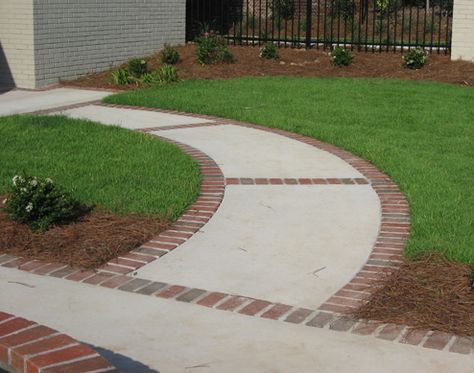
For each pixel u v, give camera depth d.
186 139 10.22
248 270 5.74
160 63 16.97
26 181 6.68
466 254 5.73
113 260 5.95
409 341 4.56
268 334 4.66
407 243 6.07
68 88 15.10
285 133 10.60
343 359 4.34
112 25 16.80
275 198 7.56
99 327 4.77
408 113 11.79
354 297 5.21
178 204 7.16
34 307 5.08
